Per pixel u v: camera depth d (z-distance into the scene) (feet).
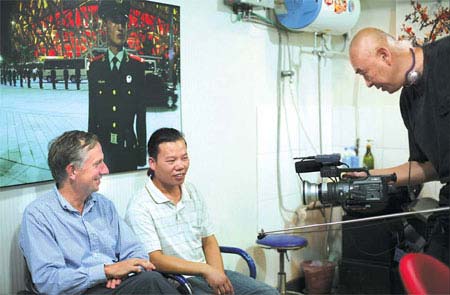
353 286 10.67
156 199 7.39
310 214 11.84
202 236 7.96
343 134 12.37
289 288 11.31
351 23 10.80
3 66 6.34
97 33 7.36
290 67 11.21
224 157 9.70
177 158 7.32
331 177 7.50
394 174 7.25
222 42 9.47
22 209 6.72
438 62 6.08
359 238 10.37
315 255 11.38
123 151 7.80
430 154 6.51
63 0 6.95
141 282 6.00
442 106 6.08
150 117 8.20
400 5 11.18
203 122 9.20
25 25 6.55
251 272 7.87
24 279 6.66
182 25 8.67
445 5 10.53
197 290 7.23
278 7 10.30
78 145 6.20
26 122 6.62
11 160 6.48
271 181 10.87
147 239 7.14
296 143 11.50
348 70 12.22
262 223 10.69
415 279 3.78
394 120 11.55
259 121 10.48
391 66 6.39
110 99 7.59
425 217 7.41
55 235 6.15
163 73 8.35
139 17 7.91
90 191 6.35
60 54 6.95
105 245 6.58
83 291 6.03
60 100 6.97
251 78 10.21
